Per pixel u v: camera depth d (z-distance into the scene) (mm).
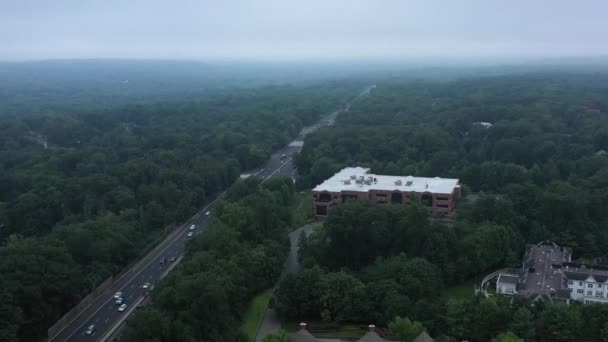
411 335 167875
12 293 174625
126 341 157250
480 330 175500
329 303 197625
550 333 171750
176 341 163000
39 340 185125
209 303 173125
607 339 165000
